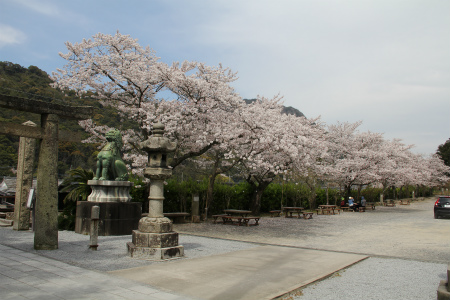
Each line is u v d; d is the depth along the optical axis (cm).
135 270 648
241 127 1529
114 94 1540
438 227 1608
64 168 3128
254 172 1986
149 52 1622
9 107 761
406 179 3716
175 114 1367
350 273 686
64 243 937
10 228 1231
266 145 1499
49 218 827
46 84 3378
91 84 1471
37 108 798
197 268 680
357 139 3125
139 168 1458
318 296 527
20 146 1208
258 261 766
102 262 711
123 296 487
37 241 818
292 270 686
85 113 881
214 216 1670
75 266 664
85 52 1475
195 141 1561
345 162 2866
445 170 5747
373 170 2884
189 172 2497
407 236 1293
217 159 1817
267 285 572
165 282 570
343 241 1155
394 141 3909
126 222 1150
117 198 1152
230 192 2089
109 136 1195
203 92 1396
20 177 1184
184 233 1283
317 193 2944
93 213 846
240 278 612
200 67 1489
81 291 503
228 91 1505
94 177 1188
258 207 2083
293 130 1683
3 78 3083
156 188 805
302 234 1330
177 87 1430
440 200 2064
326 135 2775
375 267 748
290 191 2583
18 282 544
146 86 1454
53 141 827
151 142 792
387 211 2736
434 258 867
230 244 1021
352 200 2691
